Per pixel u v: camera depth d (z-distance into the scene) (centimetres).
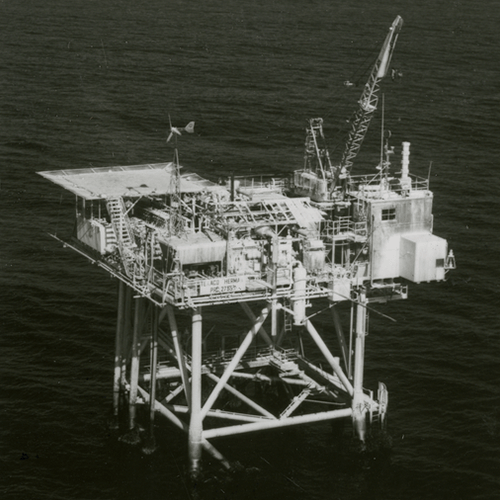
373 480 7125
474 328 9156
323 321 9356
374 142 14775
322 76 19900
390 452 7400
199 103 17138
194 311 6794
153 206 7619
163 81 19062
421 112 16800
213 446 7419
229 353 7981
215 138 14938
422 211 7394
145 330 8119
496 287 9950
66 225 11294
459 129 15750
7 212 11612
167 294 6775
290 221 7150
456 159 14075
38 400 7925
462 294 9806
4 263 10256
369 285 7469
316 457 7369
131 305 8138
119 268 7238
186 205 7331
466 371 8444
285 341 8600
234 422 7819
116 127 15450
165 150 14225
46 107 16575
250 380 8350
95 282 9906
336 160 13712
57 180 7706
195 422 7012
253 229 7144
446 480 7106
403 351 8756
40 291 9644
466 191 12644
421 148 14562
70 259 10412
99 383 8219
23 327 8969
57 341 8788
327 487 7038
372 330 9112
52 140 14525
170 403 8025
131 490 6938
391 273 7438
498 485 7056
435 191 12612
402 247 7388
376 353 8725
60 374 8312
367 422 7581
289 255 6981
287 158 13938
